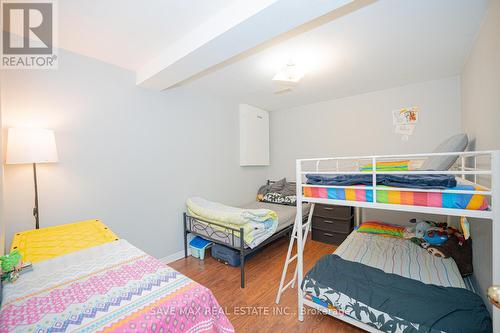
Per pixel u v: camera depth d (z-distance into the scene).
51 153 1.60
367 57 2.16
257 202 3.97
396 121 3.13
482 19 1.59
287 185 4.07
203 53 1.71
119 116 2.29
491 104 1.50
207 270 2.53
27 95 1.74
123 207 2.33
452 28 1.70
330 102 3.70
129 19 1.53
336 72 2.53
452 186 1.19
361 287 1.52
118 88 2.28
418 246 2.25
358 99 3.43
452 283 1.56
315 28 1.67
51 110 1.86
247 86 2.92
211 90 3.06
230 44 1.58
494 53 1.41
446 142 1.92
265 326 1.65
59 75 1.90
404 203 1.30
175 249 2.81
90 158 2.09
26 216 1.74
